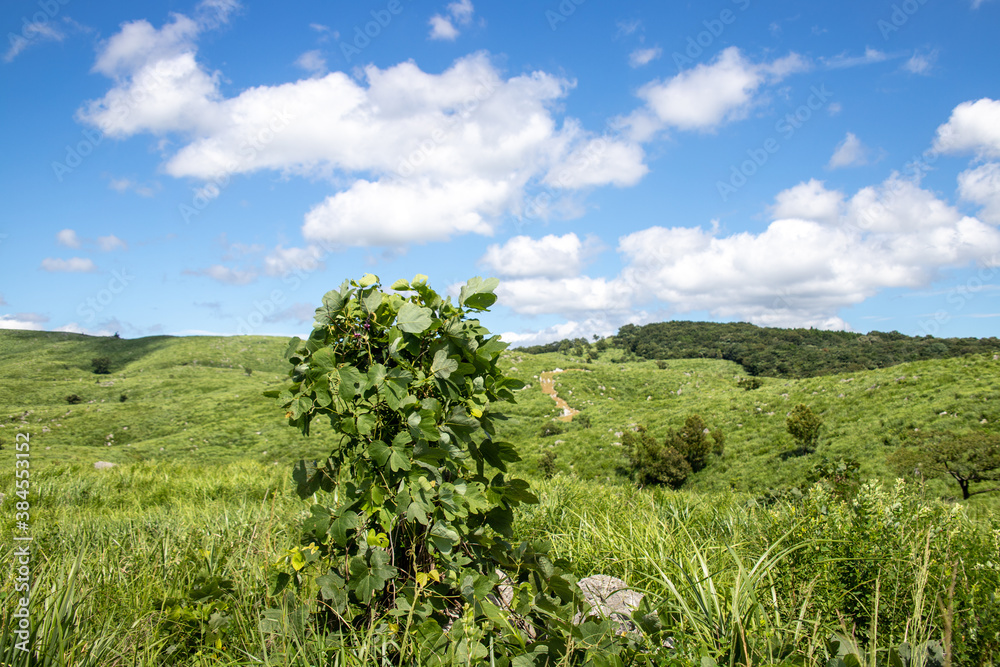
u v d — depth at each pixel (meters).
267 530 2.84
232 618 2.33
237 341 122.44
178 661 2.17
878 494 3.12
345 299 2.19
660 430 44.06
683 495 5.88
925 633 1.98
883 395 36.28
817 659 1.74
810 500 3.51
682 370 96.25
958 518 3.05
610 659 1.62
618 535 3.59
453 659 1.69
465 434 2.12
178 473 10.55
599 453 39.28
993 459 14.26
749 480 29.83
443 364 2.09
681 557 2.86
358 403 2.05
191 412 65.06
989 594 2.03
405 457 1.90
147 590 2.69
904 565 2.38
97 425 61.91
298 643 1.86
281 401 2.14
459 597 2.02
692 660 1.67
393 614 1.91
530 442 48.44
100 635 2.18
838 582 2.42
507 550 2.14
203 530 4.16
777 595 2.34
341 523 1.93
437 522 1.99
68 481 8.73
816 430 31.94
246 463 12.41
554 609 1.92
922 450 16.92
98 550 3.49
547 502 5.00
